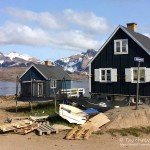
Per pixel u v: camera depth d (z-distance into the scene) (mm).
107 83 38375
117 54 37812
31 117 28547
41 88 46156
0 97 56312
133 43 36781
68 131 23688
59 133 23312
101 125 24344
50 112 33156
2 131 23328
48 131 22938
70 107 28141
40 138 22047
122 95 37219
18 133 23250
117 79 37719
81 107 33688
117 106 32375
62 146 20109
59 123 26438
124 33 37344
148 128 24469
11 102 45656
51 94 46531
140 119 25266
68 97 42688
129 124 24562
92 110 29688
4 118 29719
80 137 21828
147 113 26062
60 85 49125
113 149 19719
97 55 39219
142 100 35969
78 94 49250
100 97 38750
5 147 19875
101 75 38781
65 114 26797
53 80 47344
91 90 39594
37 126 24031
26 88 47156
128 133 23156
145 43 37844
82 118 26562
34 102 41844
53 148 19688
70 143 20812
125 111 26062
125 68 37156
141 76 36031
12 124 24578
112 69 37938
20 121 25734
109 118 25375
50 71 48531
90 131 22828
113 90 37969
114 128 24016
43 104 39438
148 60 35688
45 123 25375
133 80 36625
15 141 21266
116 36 37906
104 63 38688
